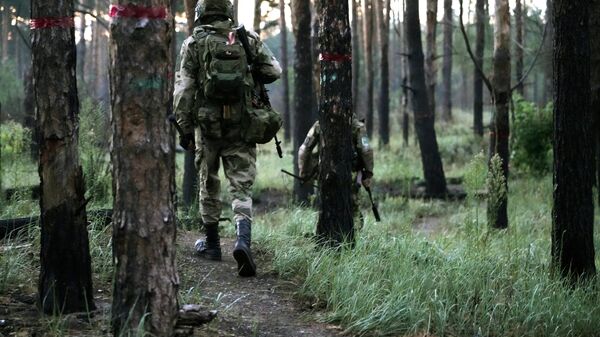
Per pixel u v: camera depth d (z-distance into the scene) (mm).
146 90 3645
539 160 19766
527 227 11539
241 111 5719
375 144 29781
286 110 32438
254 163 5980
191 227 7918
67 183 4387
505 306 5613
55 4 4266
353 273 5801
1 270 5004
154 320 3705
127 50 3617
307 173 7602
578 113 6574
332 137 6887
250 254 5762
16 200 8047
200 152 5961
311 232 7957
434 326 5195
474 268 6465
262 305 5328
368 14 27828
